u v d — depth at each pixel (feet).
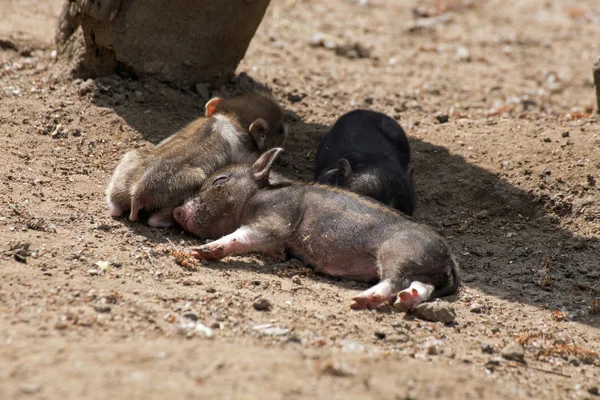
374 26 197.36
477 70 174.40
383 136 116.78
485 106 151.02
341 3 211.20
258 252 92.84
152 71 120.06
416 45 187.93
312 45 174.60
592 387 69.67
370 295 79.92
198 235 94.89
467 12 217.56
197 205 93.66
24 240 82.48
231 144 103.76
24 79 121.60
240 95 118.73
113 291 74.33
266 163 94.99
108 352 60.39
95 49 119.14
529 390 67.56
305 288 83.51
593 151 114.01
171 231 94.89
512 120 135.44
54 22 151.74
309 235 89.51
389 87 154.61
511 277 94.43
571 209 106.63
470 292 88.74
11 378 55.21
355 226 87.30
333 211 88.99
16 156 102.78
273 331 70.64
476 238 104.78
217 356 61.62
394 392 59.57
